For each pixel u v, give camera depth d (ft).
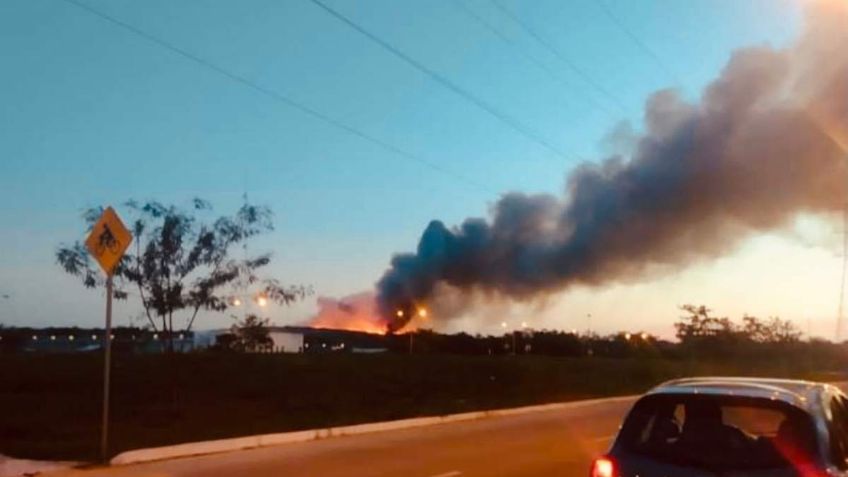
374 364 142.61
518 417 97.04
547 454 63.52
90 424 73.77
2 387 96.99
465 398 113.60
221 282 86.02
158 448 61.11
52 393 93.35
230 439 67.00
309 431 73.67
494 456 62.34
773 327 292.20
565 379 151.74
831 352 273.33
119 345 125.18
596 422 90.33
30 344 170.19
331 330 217.15
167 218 131.23
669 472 24.32
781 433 24.57
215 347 134.51
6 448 61.26
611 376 165.99
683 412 29.53
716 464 24.04
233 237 86.84
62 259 89.25
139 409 84.38
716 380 28.35
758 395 25.48
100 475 53.31
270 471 54.90
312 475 53.36
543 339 257.14
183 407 87.20
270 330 178.50
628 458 25.08
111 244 59.47
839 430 26.30
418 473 54.29
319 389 110.63
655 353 262.26
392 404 100.78
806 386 27.58
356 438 74.18
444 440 72.69
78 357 121.60
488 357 183.11
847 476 24.31
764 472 23.59
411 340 215.10
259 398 99.04
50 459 57.82
